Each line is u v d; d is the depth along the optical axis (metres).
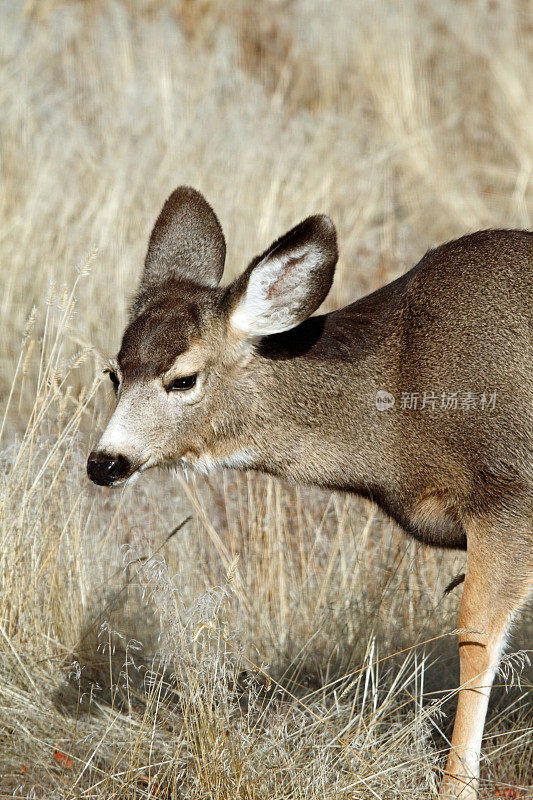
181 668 13.42
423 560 16.17
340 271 23.81
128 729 13.25
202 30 32.19
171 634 13.43
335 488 13.49
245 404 13.12
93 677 14.48
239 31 32.44
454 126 30.45
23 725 13.37
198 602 13.09
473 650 12.38
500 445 12.31
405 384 12.83
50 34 30.58
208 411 13.03
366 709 13.57
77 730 13.37
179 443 13.01
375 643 14.51
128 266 22.19
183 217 14.42
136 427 12.70
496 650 12.42
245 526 17.72
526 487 12.29
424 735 12.62
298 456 13.27
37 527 14.70
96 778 12.62
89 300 21.28
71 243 22.67
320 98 30.47
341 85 30.97
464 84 31.64
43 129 26.95
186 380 12.83
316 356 13.09
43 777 12.76
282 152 26.53
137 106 27.58
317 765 11.95
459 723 12.37
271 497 17.47
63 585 14.95
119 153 25.83
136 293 14.12
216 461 13.34
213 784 11.75
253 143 26.48
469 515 12.59
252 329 12.91
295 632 15.38
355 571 15.70
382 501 13.40
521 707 13.50
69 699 14.01
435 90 31.28
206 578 16.25
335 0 32.50
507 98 30.36
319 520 17.95
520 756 13.32
